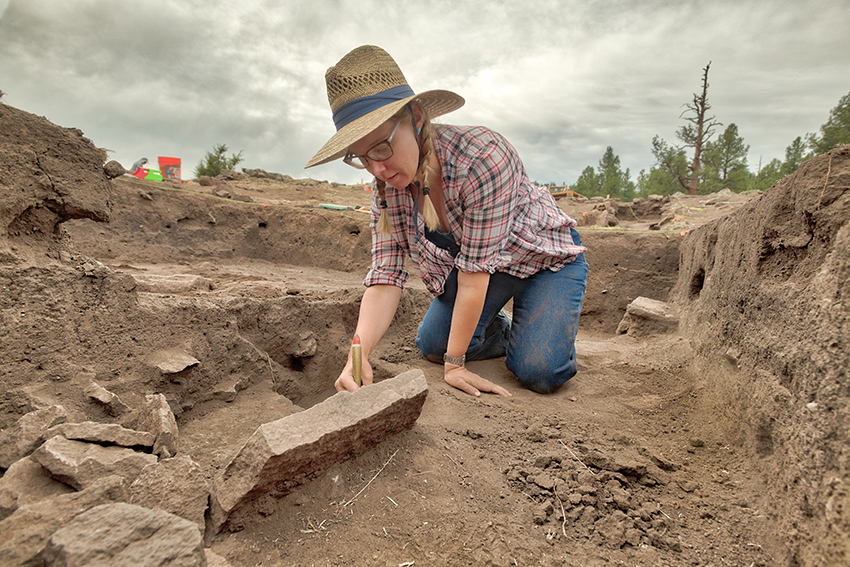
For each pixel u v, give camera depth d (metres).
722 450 1.88
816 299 1.46
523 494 1.54
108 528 0.95
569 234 2.80
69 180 1.84
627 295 5.63
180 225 7.00
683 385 2.68
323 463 1.47
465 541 1.28
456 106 2.04
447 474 1.60
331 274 6.95
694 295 3.87
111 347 1.84
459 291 2.40
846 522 1.04
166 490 1.22
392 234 2.45
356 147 1.80
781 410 1.54
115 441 1.37
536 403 2.43
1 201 1.63
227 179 13.55
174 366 1.95
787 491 1.36
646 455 1.85
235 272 6.03
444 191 2.18
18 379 1.56
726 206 9.10
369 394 1.59
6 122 1.68
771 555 1.29
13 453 1.31
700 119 18.97
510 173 2.13
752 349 1.98
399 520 1.35
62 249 1.87
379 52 1.83
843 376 1.21
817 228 1.68
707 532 1.40
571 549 1.30
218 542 1.24
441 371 2.93
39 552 0.95
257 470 1.25
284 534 1.28
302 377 3.05
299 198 11.75
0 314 1.54
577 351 3.48
